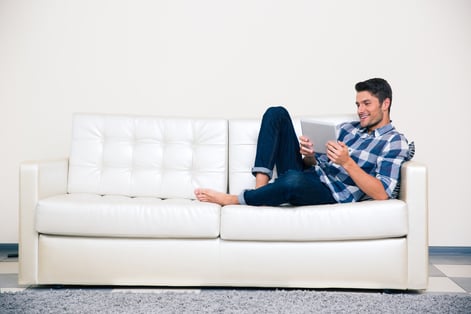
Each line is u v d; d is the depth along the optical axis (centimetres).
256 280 222
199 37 325
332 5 322
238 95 325
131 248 225
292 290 223
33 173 230
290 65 323
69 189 270
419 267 221
